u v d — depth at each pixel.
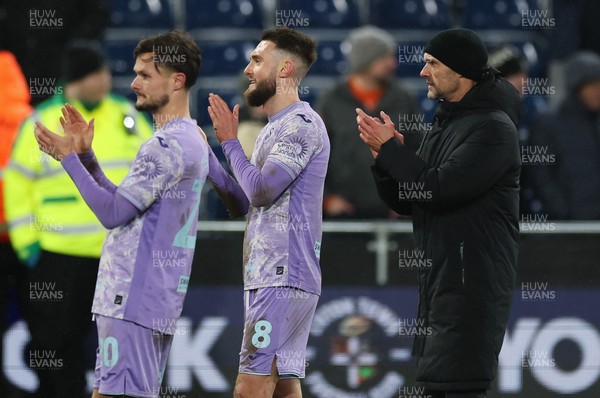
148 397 15.81
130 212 15.58
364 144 22.67
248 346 16.28
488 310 15.59
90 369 21.09
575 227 20.92
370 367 20.59
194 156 16.05
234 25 29.27
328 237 20.72
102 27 26.53
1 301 21.06
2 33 25.56
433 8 29.52
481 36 29.03
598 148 22.80
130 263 15.66
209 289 20.73
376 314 20.64
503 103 16.00
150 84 16.27
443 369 15.60
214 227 20.81
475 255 15.64
